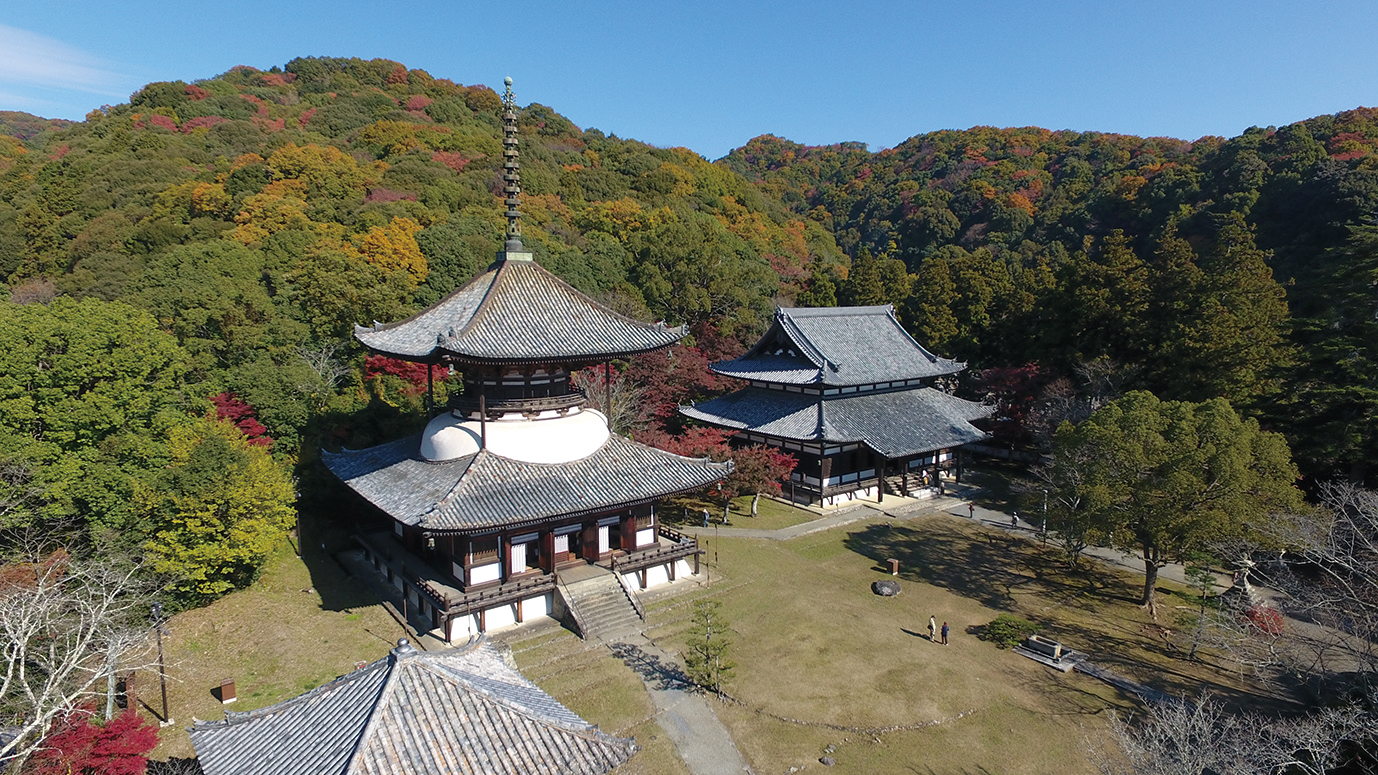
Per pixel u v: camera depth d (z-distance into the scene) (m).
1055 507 33.94
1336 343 35.47
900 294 79.50
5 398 29.55
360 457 33.38
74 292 61.91
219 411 37.88
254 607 30.02
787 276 95.81
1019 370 56.25
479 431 29.25
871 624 29.08
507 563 28.48
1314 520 25.11
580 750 14.18
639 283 74.06
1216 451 27.31
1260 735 19.25
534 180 100.88
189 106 108.06
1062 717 22.70
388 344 28.92
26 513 28.08
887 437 45.00
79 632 20.86
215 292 48.31
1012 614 30.34
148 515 29.27
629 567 30.75
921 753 20.92
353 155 99.44
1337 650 25.08
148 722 22.28
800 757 20.75
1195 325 47.72
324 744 13.73
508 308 29.42
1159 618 30.00
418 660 14.96
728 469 31.77
